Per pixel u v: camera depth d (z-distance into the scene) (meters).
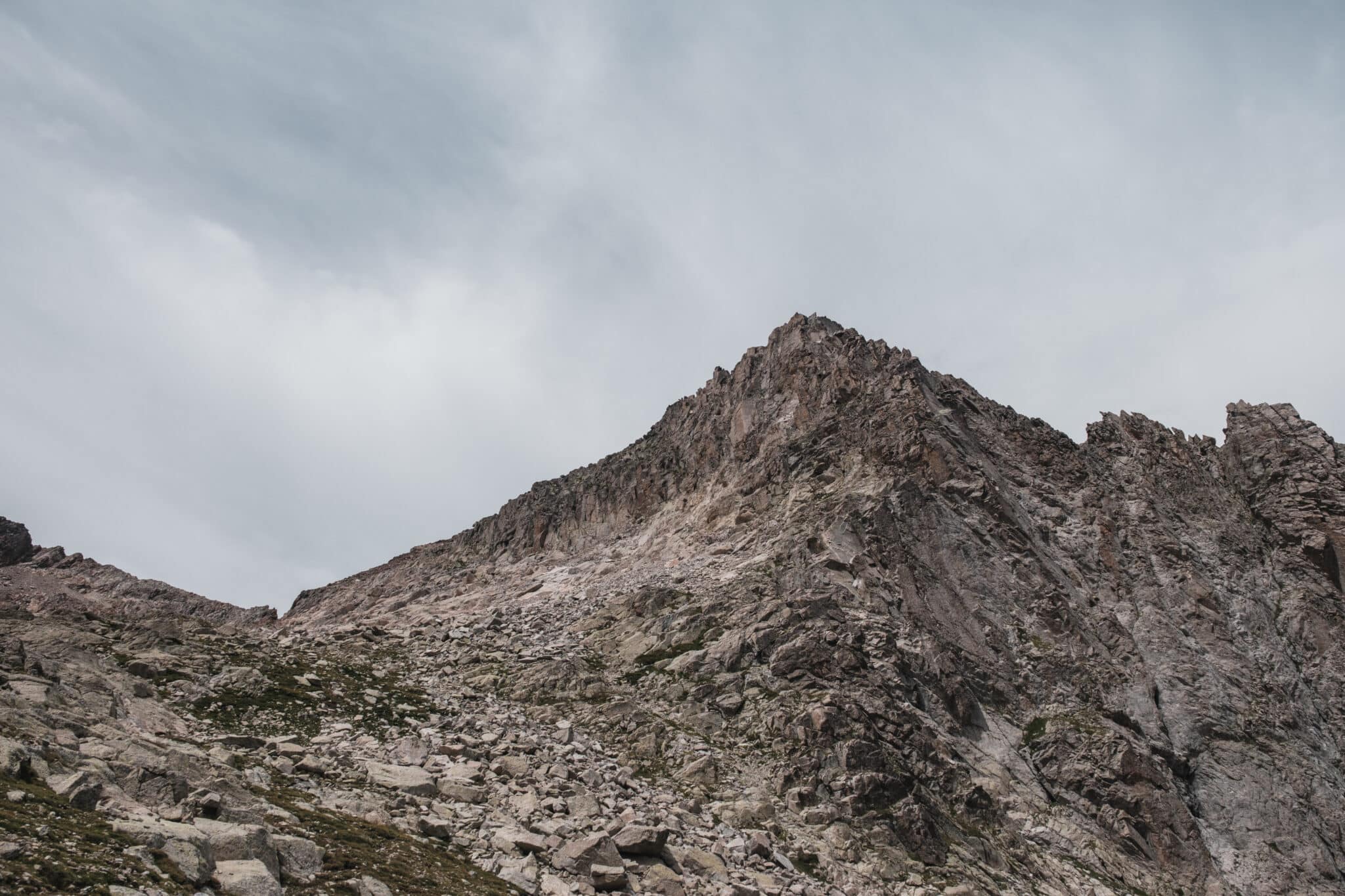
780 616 50.12
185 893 15.97
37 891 13.95
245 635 45.69
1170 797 44.69
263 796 24.25
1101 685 52.91
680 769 37.91
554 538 107.75
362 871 20.34
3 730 21.28
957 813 39.25
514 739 36.25
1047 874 37.59
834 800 36.62
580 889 23.50
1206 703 54.25
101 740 23.53
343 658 47.81
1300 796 49.47
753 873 28.80
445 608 78.75
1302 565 68.12
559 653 53.47
